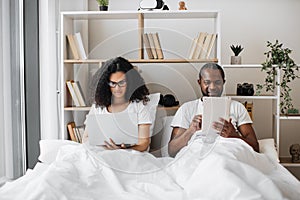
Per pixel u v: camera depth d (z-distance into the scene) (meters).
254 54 3.86
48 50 3.38
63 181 1.82
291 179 2.32
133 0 3.90
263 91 3.85
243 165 1.98
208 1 3.86
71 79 3.48
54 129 3.43
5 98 2.84
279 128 3.71
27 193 1.78
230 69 3.85
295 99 3.84
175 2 3.88
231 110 3.08
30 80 3.27
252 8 3.85
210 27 3.84
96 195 1.83
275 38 3.85
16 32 3.06
